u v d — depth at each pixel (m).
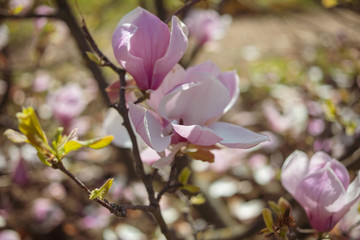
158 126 0.56
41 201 1.48
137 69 0.55
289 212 0.61
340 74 1.66
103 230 1.46
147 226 1.49
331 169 0.60
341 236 0.68
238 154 1.57
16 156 1.50
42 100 1.62
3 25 1.45
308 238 0.97
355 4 0.99
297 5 3.29
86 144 0.51
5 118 1.35
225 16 1.53
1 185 1.47
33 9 1.20
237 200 1.54
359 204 0.70
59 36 1.35
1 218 1.28
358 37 2.00
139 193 1.35
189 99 0.56
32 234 1.44
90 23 1.72
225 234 1.21
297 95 1.70
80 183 0.52
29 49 2.07
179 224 1.26
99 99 1.92
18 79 1.63
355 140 1.03
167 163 0.55
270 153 1.65
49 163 0.51
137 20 0.55
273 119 1.52
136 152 0.59
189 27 1.38
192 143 0.55
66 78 1.88
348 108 1.23
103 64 0.60
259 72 2.16
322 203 0.61
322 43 2.08
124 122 0.58
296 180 0.63
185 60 1.41
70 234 1.45
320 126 1.39
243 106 2.20
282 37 3.38
